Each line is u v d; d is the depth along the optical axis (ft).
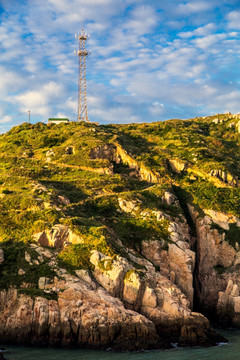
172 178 408.05
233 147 525.34
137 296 230.68
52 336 205.98
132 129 557.74
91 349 204.85
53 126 538.88
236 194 374.02
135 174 411.75
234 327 277.44
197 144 488.85
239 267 311.88
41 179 362.53
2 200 301.84
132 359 194.29
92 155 419.13
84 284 226.58
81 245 249.96
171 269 282.77
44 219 273.13
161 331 224.94
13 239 256.32
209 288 309.83
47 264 235.81
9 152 463.83
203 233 326.03
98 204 320.09
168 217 317.42
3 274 229.45
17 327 207.00
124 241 278.87
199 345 221.05
